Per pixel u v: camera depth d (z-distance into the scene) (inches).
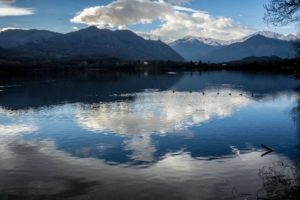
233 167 1357.0
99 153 1647.4
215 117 2603.3
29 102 3816.4
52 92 4977.9
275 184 1127.0
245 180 1200.2
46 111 3122.5
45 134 2118.6
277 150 1606.8
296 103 3344.0
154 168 1385.3
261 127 2174.0
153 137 1961.1
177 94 4532.5
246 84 6122.1
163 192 1137.4
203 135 1980.8
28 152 1696.6
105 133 2103.8
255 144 1739.7
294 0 932.6
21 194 1158.3
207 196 1085.1
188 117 2625.5
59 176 1326.3
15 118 2763.3
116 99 4008.4
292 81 6574.8
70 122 2522.1
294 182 1123.9
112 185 1216.8
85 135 2062.0
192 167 1381.6
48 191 1179.9
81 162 1503.4
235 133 2015.3
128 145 1791.3
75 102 3762.3
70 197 1127.6
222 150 1633.9
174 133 2049.7
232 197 1060.5
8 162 1524.4
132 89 5442.9
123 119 2603.3
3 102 3841.0
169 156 1558.8
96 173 1349.7
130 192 1148.5
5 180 1290.6
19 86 6097.4
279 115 2635.3
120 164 1457.9
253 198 1036.5
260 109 2992.1
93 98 4136.3
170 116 2696.9
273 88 5152.6
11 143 1899.6
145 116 2723.9
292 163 1373.0
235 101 3627.0
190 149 1672.0
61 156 1609.3
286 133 1978.3
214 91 4879.4
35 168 1430.9
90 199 1107.9
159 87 5797.2
